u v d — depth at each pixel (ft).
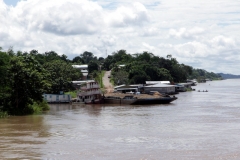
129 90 492.13
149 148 140.97
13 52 363.56
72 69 546.26
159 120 228.22
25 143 151.74
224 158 124.98
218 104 352.69
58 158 125.90
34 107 282.77
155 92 473.26
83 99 391.24
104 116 255.91
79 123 215.72
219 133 174.70
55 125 206.69
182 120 226.99
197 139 158.81
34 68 302.45
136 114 267.59
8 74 261.65
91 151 136.15
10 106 264.52
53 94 396.57
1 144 149.28
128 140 157.99
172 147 142.51
